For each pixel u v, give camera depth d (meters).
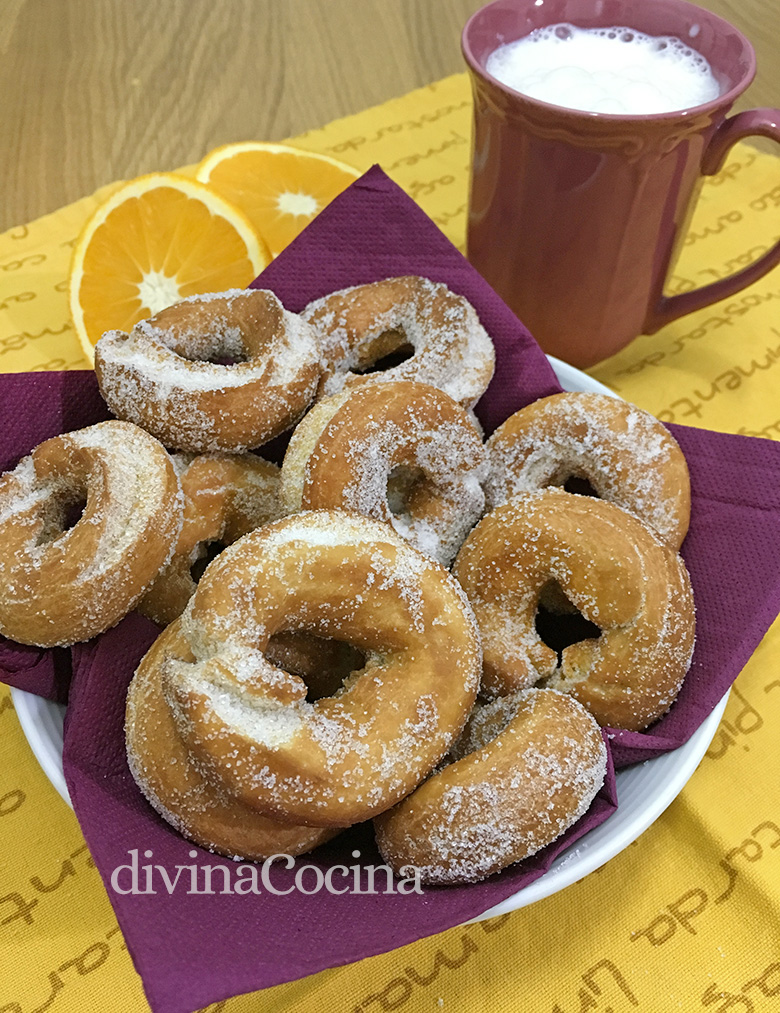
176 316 0.25
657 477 0.24
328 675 0.22
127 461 0.22
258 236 0.31
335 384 0.26
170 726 0.19
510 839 0.18
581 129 0.24
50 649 0.21
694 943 0.20
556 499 0.23
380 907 0.17
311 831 0.19
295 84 0.43
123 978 0.19
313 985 0.19
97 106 0.42
